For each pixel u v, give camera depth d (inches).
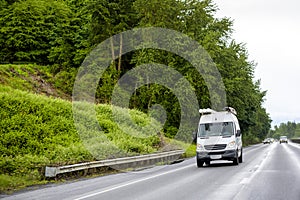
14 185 652.1
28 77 1902.1
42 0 2358.5
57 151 1137.4
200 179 689.0
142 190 558.9
